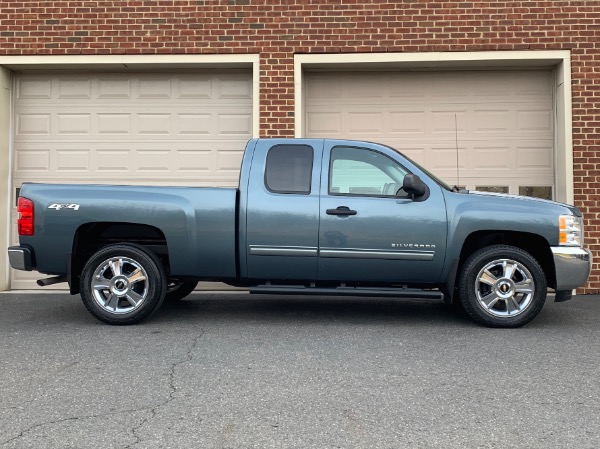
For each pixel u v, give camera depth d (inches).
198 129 363.6
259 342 213.0
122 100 363.9
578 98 339.9
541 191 356.5
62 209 234.7
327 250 233.6
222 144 362.6
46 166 363.6
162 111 363.9
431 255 232.2
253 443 126.9
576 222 235.1
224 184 362.6
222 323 246.5
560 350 202.7
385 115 362.3
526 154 357.4
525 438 129.7
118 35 349.1
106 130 363.9
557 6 341.4
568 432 133.1
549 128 356.8
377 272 235.5
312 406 148.8
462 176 359.3
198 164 362.9
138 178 362.9
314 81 363.9
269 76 347.3
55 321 252.8
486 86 359.3
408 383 166.9
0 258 350.9
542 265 244.7
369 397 155.4
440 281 236.4
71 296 329.4
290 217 234.4
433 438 129.6
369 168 240.4
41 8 350.3
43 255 236.4
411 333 227.8
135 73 363.9
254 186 238.1
